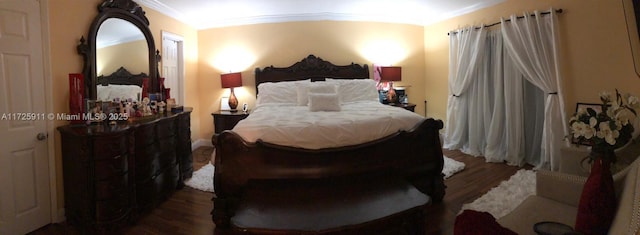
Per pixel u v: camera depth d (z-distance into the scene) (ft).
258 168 7.52
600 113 5.04
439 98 16.47
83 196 7.36
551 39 11.09
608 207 4.09
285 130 7.80
